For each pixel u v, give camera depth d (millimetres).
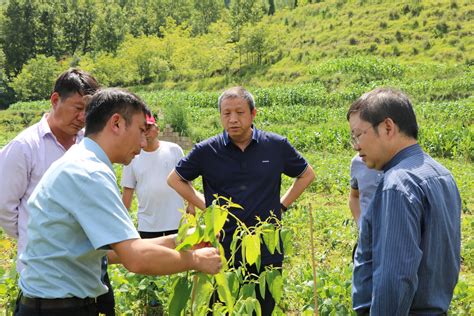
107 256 3643
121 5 122625
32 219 3078
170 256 2908
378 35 55312
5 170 4059
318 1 79062
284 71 56000
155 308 6242
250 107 4863
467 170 18781
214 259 3023
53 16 96250
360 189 4891
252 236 3197
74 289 3098
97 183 2916
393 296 2752
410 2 58531
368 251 3041
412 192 2854
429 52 49844
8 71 91812
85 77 4086
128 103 3102
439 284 3004
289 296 6309
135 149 3186
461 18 53438
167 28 94875
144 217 6477
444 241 2949
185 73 71125
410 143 3068
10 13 92625
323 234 9805
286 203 5281
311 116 36094
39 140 4180
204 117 41344
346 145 26984
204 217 3055
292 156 5113
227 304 3008
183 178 5121
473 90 36938
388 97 3043
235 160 4914
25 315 3156
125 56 80125
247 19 80750
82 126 4133
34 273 3090
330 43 58562
